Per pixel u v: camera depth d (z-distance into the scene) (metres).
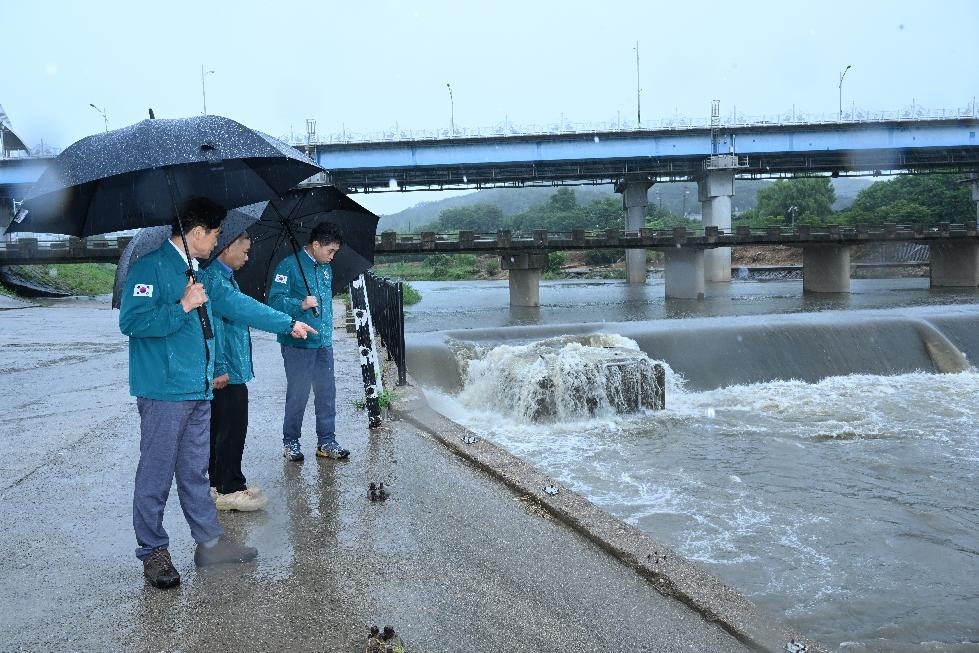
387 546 4.90
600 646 3.71
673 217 124.81
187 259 4.02
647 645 3.75
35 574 4.47
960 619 6.38
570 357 14.05
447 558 4.73
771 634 3.88
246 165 4.65
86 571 4.52
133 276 3.97
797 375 18.12
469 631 3.81
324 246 6.20
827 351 18.86
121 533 5.14
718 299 43.28
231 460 5.49
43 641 3.70
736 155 53.19
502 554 4.81
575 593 4.29
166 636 3.75
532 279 41.94
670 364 17.98
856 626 6.23
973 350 19.52
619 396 13.73
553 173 56.31
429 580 4.40
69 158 3.95
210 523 4.55
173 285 3.97
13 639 3.71
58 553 4.79
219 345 5.23
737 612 4.07
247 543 4.94
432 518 5.43
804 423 13.36
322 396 6.82
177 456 4.41
